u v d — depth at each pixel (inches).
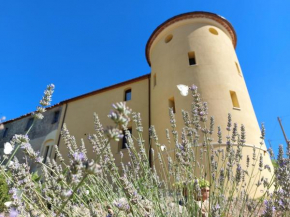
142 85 628.7
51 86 89.3
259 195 272.7
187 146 100.8
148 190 108.3
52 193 72.7
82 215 75.0
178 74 471.5
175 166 115.3
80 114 681.6
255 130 400.8
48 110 780.0
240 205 107.1
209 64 471.8
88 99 709.3
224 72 464.4
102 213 77.8
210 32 550.0
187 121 116.1
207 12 578.2
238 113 404.2
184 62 486.0
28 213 58.1
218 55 497.0
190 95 424.5
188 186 93.3
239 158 118.0
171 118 128.0
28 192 67.0
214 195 96.9
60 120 708.0
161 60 548.4
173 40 550.3
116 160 470.3
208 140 111.7
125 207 63.0
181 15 577.0
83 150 127.0
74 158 41.4
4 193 139.8
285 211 69.8
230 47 560.1
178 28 567.8
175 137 122.3
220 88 431.2
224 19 590.6
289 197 72.3
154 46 614.5
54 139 669.3
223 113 391.2
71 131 647.8
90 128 624.1
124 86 666.2
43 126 740.7
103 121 613.0
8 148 68.6
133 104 593.9
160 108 469.4
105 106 650.8
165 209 92.1
